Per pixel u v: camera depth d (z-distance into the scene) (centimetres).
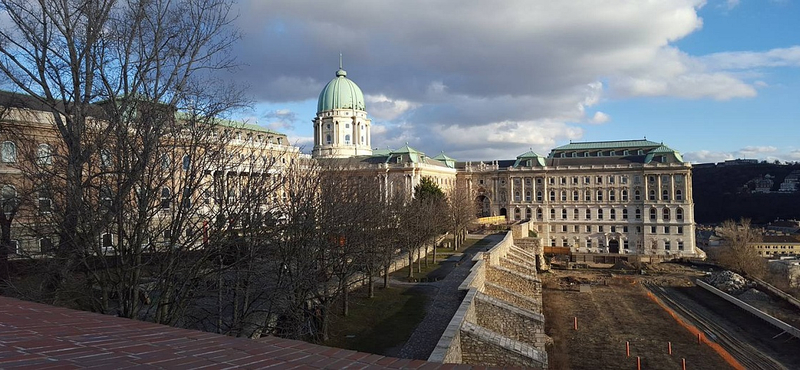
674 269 11725
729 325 6731
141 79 2583
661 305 7769
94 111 3011
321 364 888
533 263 8075
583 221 14888
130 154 2728
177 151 2877
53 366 716
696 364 5106
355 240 4056
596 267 12169
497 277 6025
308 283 3338
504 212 16075
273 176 4450
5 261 2631
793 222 18812
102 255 2312
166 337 992
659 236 13938
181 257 2625
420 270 6438
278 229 3206
